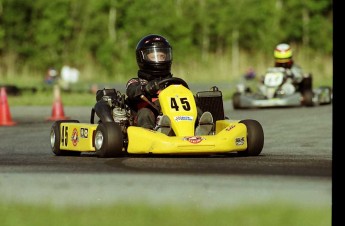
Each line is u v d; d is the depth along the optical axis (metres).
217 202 22.33
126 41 143.38
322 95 73.38
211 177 26.98
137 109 34.31
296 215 20.69
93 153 37.50
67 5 141.25
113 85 121.75
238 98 69.31
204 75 133.38
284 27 153.00
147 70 34.25
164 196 23.38
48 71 131.50
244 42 150.75
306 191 23.94
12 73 133.50
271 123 53.88
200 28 149.12
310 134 45.78
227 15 149.12
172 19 143.25
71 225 20.22
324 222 20.08
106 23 143.62
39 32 140.12
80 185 25.86
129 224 20.16
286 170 28.64
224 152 32.06
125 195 23.73
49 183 26.39
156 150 31.23
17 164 32.00
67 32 141.12
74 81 127.50
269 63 148.25
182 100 32.84
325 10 156.00
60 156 35.81
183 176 27.23
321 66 138.88
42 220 20.77
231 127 32.69
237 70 139.50
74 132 35.00
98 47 143.00
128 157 32.91
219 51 150.75
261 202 22.14
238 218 20.47
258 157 33.00
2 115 56.56
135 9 143.00
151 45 34.16
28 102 82.06
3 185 26.06
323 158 33.12
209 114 32.62
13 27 140.00
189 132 32.19
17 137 46.59
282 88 69.88
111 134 32.31
